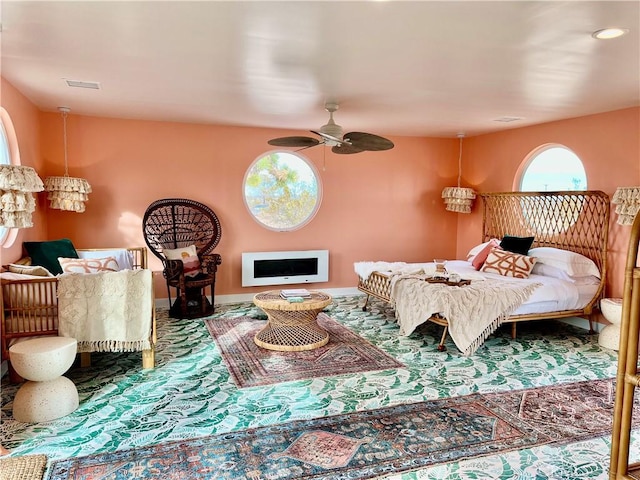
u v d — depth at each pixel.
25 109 4.45
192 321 5.20
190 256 5.50
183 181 5.89
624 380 1.51
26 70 3.51
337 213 6.70
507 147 6.30
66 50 3.04
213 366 3.79
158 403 3.09
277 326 4.40
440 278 4.72
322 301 4.28
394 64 3.30
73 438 2.62
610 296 4.88
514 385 3.47
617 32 2.62
